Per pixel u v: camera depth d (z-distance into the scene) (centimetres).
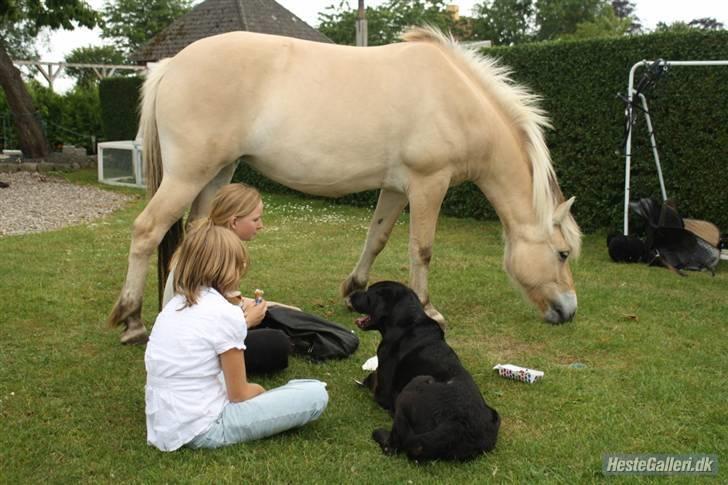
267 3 1853
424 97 396
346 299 483
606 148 809
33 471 251
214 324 255
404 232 833
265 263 638
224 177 411
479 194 944
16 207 1001
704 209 743
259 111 379
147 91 386
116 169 1312
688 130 739
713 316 477
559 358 394
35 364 363
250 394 268
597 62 803
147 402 264
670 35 744
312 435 282
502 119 425
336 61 392
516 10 4444
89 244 720
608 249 685
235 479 244
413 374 288
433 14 3028
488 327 448
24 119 1606
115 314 388
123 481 244
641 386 339
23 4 1631
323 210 1016
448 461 257
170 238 390
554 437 285
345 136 388
